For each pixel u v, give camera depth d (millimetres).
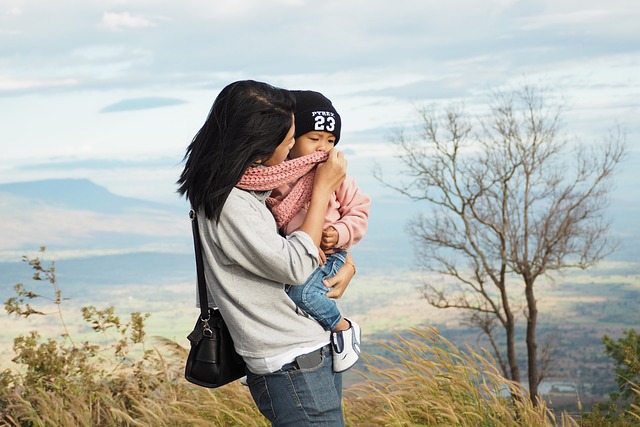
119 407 4270
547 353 27219
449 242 27750
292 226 2217
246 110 2008
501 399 4000
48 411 4008
